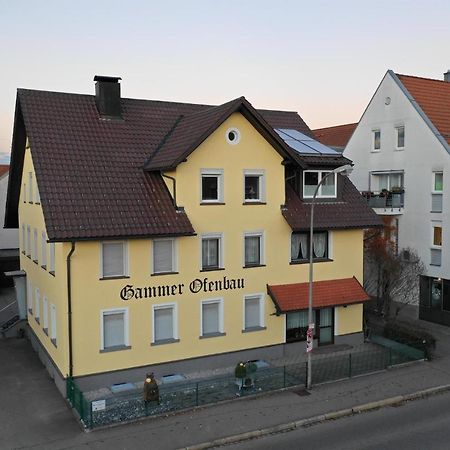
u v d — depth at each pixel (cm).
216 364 2117
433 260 2892
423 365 2200
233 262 2138
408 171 3048
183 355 2055
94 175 2028
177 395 1770
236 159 2122
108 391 1884
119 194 2000
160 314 2030
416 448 1524
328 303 2250
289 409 1773
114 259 1930
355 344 2420
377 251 2875
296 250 2316
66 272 1828
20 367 2169
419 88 3155
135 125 2331
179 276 2031
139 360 1970
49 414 1731
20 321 2620
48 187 1909
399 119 3100
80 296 1855
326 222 2281
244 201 2150
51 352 2059
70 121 2206
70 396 1791
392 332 2398
